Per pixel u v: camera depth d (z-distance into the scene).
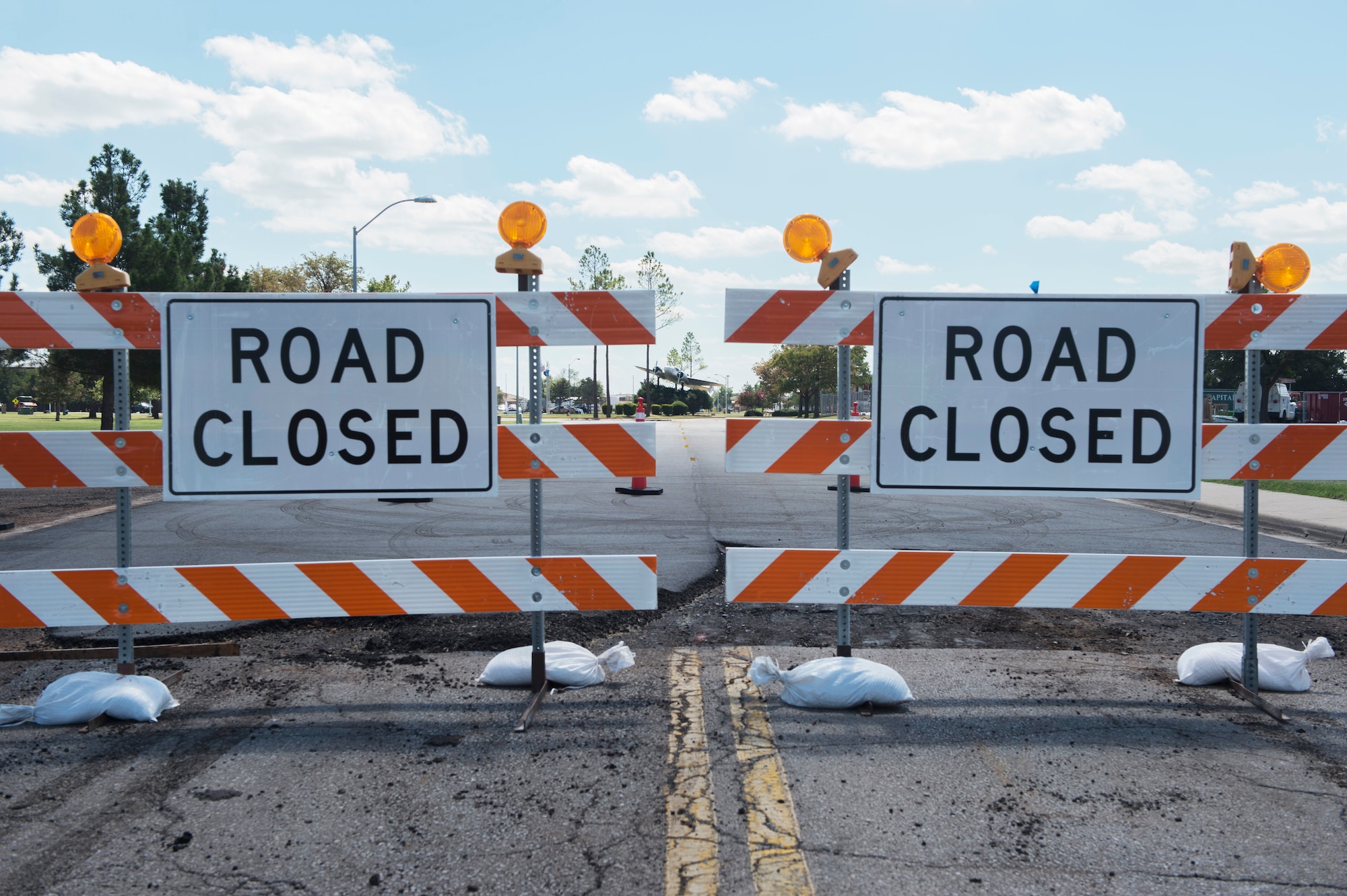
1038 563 4.01
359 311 3.92
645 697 4.07
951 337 3.99
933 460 4.01
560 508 11.34
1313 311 3.97
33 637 5.18
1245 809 2.97
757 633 5.21
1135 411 3.99
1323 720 3.79
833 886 2.49
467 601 3.98
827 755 3.40
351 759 3.36
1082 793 3.08
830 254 4.03
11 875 2.54
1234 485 14.57
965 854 2.67
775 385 97.25
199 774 3.22
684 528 9.41
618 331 3.98
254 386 3.90
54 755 3.40
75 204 25.45
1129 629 5.39
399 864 2.61
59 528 9.77
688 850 2.68
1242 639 5.12
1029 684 4.26
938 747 3.48
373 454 3.95
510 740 3.54
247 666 4.54
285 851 2.68
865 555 4.02
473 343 3.95
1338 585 3.98
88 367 24.78
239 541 8.75
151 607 3.91
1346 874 2.56
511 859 2.63
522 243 4.01
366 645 4.93
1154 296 3.96
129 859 2.63
